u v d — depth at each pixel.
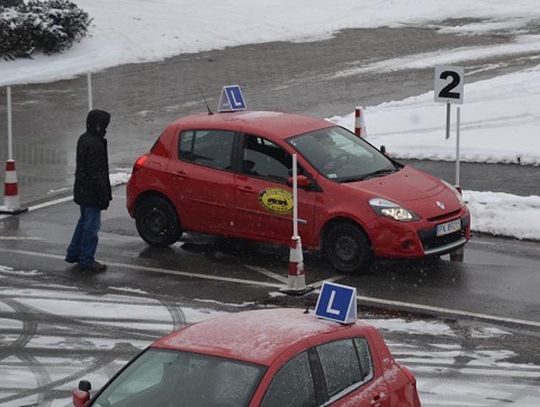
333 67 77.31
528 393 25.67
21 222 43.38
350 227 34.91
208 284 34.88
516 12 98.31
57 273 36.31
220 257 38.00
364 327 19.70
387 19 97.31
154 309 32.31
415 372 27.02
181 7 100.50
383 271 35.78
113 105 67.50
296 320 19.41
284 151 36.28
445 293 33.44
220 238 40.31
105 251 38.94
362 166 36.44
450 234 35.25
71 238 40.97
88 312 32.03
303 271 33.88
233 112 39.59
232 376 17.45
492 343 29.27
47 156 55.31
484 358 28.11
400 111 60.56
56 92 71.81
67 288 34.56
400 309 32.03
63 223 43.22
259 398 17.03
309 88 69.94
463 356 28.25
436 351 28.62
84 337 29.84
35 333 30.17
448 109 52.56
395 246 34.25
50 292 34.09
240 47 86.56
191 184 37.75
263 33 91.75
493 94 63.72
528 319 31.14
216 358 17.84
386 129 56.88
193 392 17.34
